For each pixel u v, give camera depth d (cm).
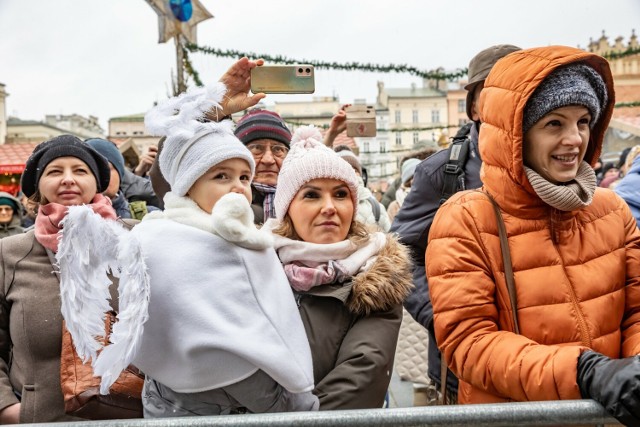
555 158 204
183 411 176
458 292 201
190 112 200
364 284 207
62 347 218
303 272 209
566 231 205
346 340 206
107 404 205
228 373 170
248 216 186
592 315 197
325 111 4775
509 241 206
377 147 5559
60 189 254
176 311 171
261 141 321
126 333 158
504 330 200
